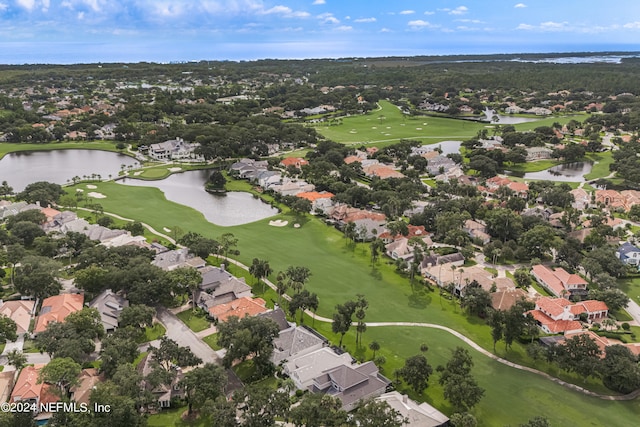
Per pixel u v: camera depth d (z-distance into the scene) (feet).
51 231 587.68
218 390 311.88
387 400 322.75
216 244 541.34
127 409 279.90
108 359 332.39
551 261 567.18
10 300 448.24
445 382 333.83
